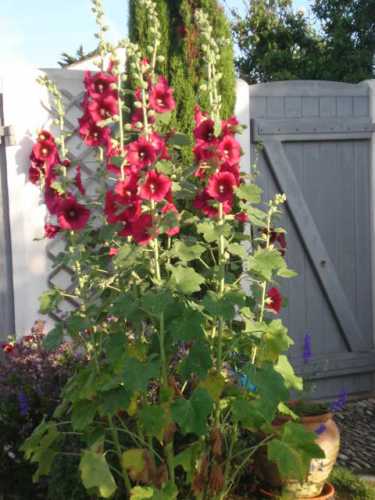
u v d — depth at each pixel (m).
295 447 2.98
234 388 3.16
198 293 4.21
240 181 3.20
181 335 2.80
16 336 4.89
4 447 3.88
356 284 5.75
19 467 3.90
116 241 3.28
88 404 3.07
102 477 2.81
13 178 4.84
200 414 2.74
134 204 2.88
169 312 2.92
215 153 2.91
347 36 12.70
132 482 3.27
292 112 5.42
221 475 3.04
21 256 4.89
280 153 5.37
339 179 5.63
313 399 5.62
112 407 2.90
